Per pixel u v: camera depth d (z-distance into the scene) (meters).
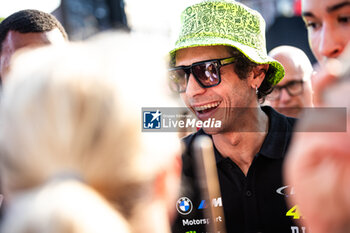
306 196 0.96
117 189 1.03
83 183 0.99
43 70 1.03
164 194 1.17
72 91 1.00
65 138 0.98
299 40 6.49
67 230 0.87
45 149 0.99
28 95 1.01
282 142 2.32
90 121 1.00
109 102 1.02
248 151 2.34
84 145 0.99
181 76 2.49
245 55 2.37
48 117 0.99
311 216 0.96
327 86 0.99
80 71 1.02
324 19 2.01
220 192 2.31
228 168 2.32
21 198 0.97
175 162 1.24
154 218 1.11
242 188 2.29
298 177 0.97
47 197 0.92
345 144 0.90
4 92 1.07
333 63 1.00
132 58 1.13
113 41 1.13
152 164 1.10
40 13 2.78
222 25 2.42
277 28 6.60
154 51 1.19
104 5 8.78
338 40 1.98
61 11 8.37
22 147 1.00
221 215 2.25
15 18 2.67
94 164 1.00
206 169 2.25
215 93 2.37
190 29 2.47
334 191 0.91
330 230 0.93
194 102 2.43
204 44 2.31
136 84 1.10
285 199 2.23
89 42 1.12
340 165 0.91
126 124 1.04
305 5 2.12
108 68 1.06
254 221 2.25
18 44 2.60
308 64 3.72
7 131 1.01
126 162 1.03
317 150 0.94
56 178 0.97
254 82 2.49
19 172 1.00
